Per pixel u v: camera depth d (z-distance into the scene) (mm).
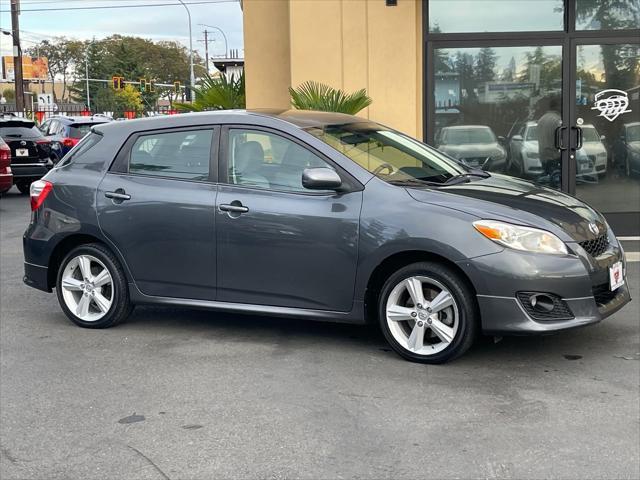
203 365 5438
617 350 5562
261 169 5750
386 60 10117
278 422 4402
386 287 5348
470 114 10234
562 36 10000
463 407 4559
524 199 5387
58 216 6395
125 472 3836
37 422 4496
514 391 4801
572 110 10102
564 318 5008
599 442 4043
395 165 5758
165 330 6359
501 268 4938
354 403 4660
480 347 5672
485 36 10078
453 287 5105
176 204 5918
